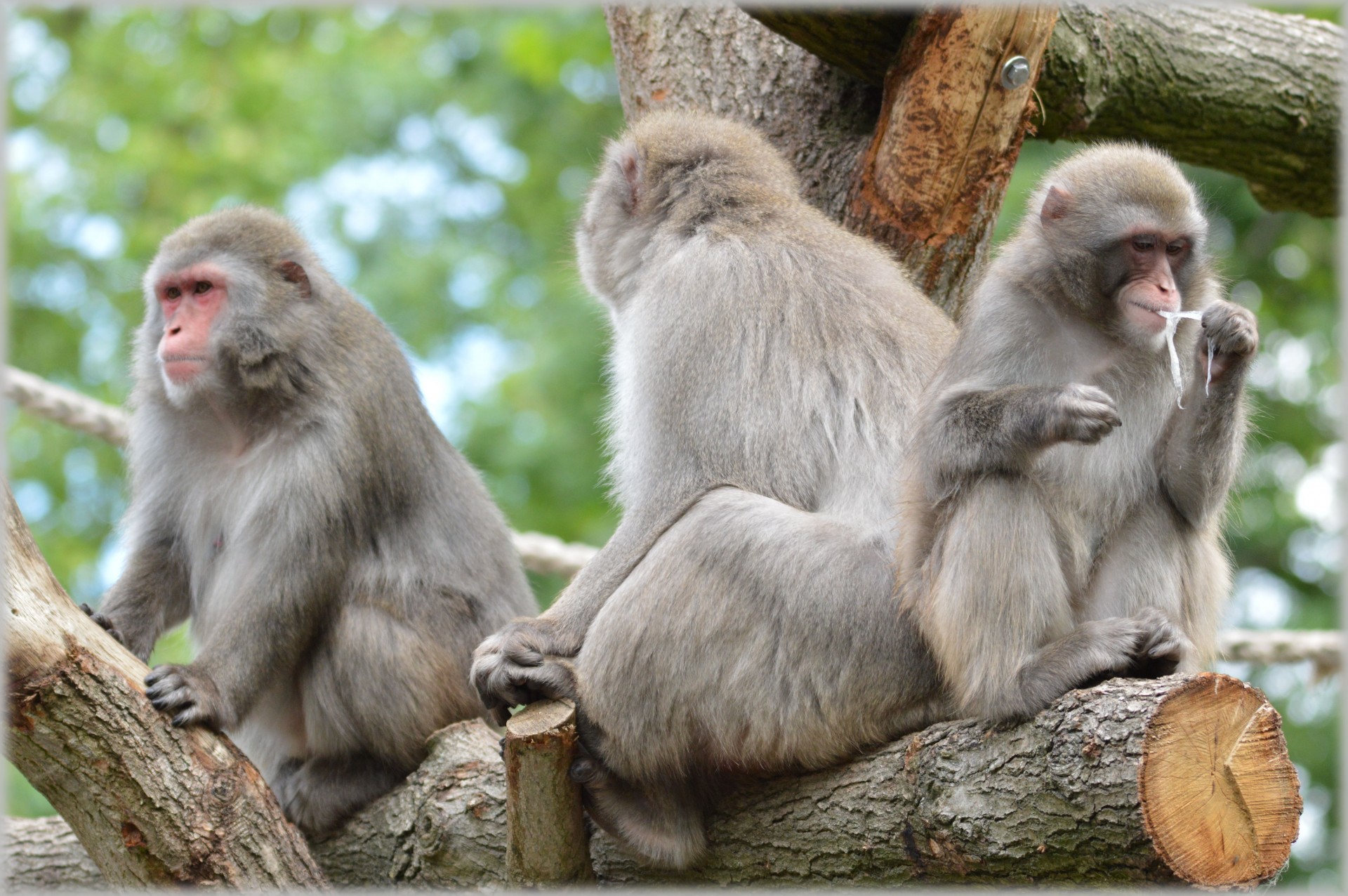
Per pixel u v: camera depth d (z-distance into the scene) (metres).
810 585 6.18
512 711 7.29
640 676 6.23
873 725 6.21
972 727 5.73
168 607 8.44
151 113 21.00
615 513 16.75
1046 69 9.31
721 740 6.25
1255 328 5.85
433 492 8.48
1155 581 6.18
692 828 6.46
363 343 8.34
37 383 10.65
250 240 8.20
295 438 7.99
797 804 6.24
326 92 20.17
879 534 6.41
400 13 21.25
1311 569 19.45
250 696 7.58
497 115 20.11
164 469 8.45
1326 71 10.62
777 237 7.15
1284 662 10.57
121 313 19.97
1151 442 6.29
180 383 7.99
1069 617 5.94
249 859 6.43
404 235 19.88
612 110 20.48
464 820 7.11
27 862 8.54
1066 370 6.34
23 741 6.12
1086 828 5.18
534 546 11.01
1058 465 6.16
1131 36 9.87
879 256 7.37
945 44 7.85
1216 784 5.08
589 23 18.73
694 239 7.23
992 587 5.73
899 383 6.79
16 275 20.48
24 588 6.14
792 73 9.13
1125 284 6.29
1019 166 15.67
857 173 8.57
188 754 6.45
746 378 6.73
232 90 20.94
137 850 6.29
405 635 7.99
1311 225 18.53
